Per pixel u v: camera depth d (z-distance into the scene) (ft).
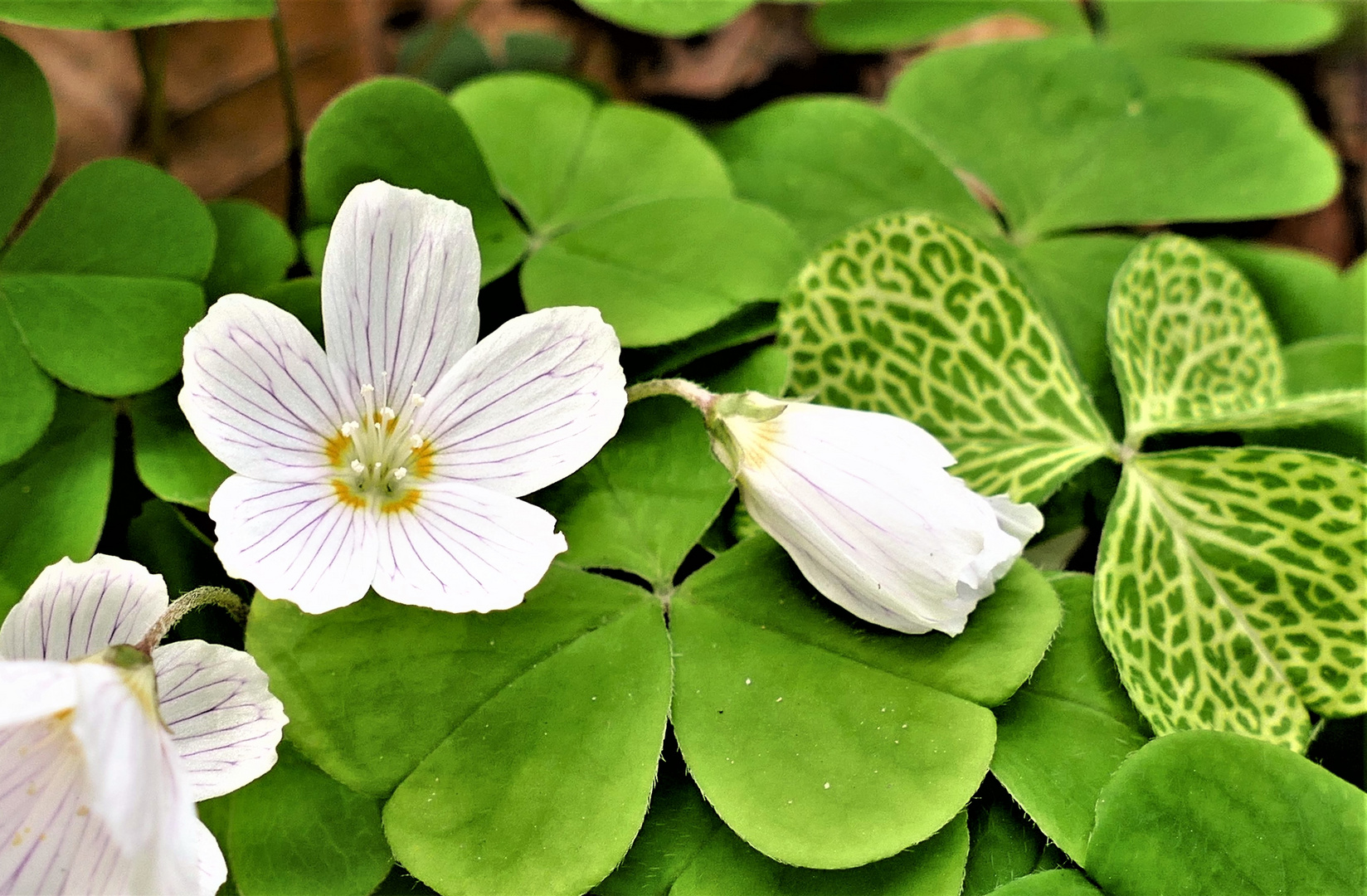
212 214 0.46
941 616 0.41
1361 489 0.43
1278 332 0.51
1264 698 0.43
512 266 0.46
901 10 0.57
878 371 0.46
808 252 0.47
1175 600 0.44
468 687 0.41
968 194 0.51
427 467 0.41
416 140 0.46
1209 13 0.58
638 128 0.50
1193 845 0.40
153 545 0.44
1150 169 0.52
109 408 0.44
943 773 0.40
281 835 0.41
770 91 0.61
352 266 0.41
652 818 0.42
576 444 0.41
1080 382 0.46
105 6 0.42
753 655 0.42
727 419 0.42
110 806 0.36
